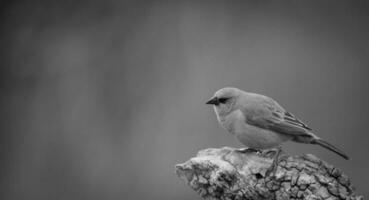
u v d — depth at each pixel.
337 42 18.31
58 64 17.06
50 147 15.94
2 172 15.73
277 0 18.45
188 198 14.80
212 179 8.64
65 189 15.37
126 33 17.53
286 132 10.34
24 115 16.34
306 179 8.44
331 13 18.64
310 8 18.45
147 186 15.01
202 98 16.12
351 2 18.77
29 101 16.52
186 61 16.92
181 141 15.36
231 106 10.86
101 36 17.52
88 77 16.84
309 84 17.19
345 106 16.84
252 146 10.80
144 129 15.66
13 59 17.03
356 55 18.05
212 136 15.28
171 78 16.55
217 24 17.83
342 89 17.16
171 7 18.00
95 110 16.33
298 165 8.61
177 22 17.67
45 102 16.58
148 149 15.36
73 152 15.73
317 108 16.73
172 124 15.72
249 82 16.86
